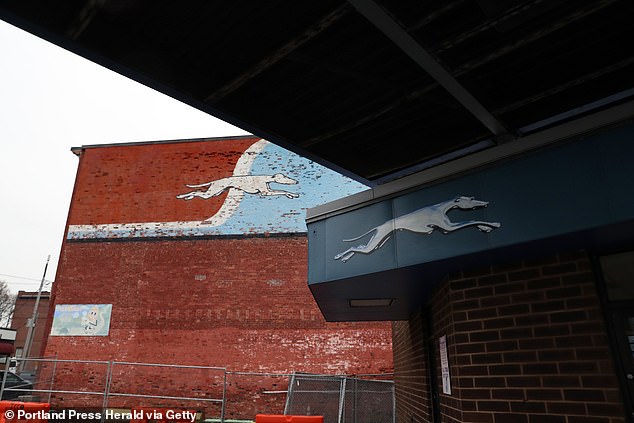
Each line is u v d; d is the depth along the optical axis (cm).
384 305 802
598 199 386
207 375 1609
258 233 1753
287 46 412
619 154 381
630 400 406
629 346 418
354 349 1574
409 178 529
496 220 443
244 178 1834
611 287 437
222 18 386
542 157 425
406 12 357
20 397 1505
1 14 348
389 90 490
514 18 354
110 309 1752
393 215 538
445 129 567
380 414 1423
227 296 1697
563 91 482
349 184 1759
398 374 1191
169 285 1748
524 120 531
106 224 1870
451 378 540
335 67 444
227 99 486
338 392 1441
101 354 1695
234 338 1644
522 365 458
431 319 732
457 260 481
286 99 504
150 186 1891
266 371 1588
